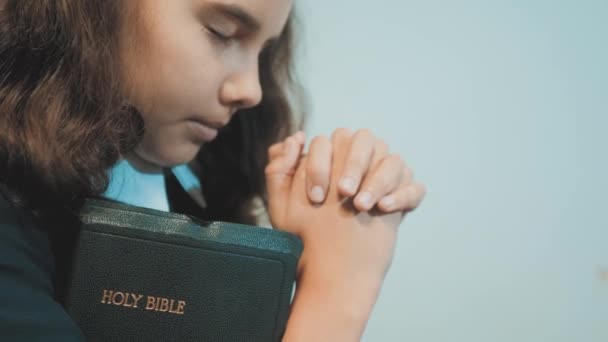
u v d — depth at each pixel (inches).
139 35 25.3
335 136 27.7
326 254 26.3
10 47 24.8
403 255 42.7
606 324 43.8
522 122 43.3
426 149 43.1
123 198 28.4
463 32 42.9
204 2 24.8
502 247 43.4
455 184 43.1
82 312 23.1
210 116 26.7
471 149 43.2
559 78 43.3
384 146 27.7
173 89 25.8
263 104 35.4
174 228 23.5
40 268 23.4
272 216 27.7
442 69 43.0
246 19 25.2
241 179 35.7
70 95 25.1
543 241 43.7
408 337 42.9
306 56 41.1
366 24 42.5
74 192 24.4
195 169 35.2
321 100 42.4
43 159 24.0
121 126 25.8
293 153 27.8
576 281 43.6
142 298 23.3
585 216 43.7
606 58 43.2
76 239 23.3
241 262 23.7
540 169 43.5
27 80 24.9
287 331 25.4
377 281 26.5
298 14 38.2
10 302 21.8
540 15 43.0
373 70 42.8
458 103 43.1
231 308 23.6
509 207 43.4
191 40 25.2
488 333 43.5
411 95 43.0
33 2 25.0
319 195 26.6
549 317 43.6
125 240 23.2
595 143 43.8
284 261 23.9
